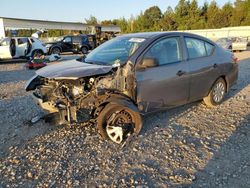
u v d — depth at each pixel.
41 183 3.11
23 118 5.29
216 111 5.53
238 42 22.45
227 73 5.81
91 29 32.84
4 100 6.84
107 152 3.80
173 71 4.61
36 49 18.30
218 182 3.07
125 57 4.32
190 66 4.91
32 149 3.95
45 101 4.32
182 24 62.38
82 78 4.07
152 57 4.32
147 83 4.28
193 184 3.04
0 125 4.95
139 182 3.10
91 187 3.03
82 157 3.68
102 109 4.07
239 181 3.08
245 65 12.70
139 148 3.91
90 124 4.72
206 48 5.43
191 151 3.80
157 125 4.76
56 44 23.06
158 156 3.68
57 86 4.15
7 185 3.08
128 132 4.20
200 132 4.46
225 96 6.72
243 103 6.12
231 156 3.65
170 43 4.73
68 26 31.83
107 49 4.86
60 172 3.32
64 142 4.14
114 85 4.05
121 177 3.20
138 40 4.56
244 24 54.38
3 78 10.85
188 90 4.96
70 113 3.98
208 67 5.27
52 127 4.73
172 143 4.06
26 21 28.14
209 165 3.44
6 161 3.62
